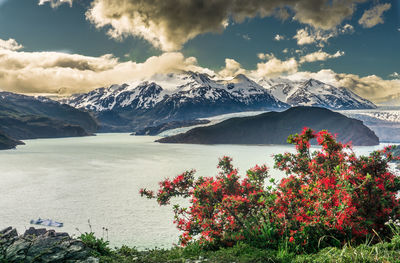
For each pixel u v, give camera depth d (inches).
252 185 483.5
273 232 339.0
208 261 287.7
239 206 419.8
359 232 324.5
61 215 2071.9
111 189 2920.8
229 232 395.5
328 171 432.5
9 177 3528.5
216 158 5856.3
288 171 509.7
